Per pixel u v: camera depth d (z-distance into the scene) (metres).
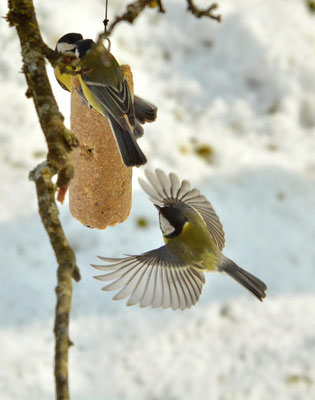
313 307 11.34
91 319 10.84
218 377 10.40
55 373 3.87
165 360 10.51
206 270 6.77
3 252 11.44
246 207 12.57
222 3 15.36
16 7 6.31
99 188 7.33
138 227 11.88
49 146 5.17
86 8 14.34
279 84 14.27
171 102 14.00
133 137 6.37
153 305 6.29
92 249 11.54
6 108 13.02
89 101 6.68
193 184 12.66
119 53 14.25
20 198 12.09
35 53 6.02
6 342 10.37
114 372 10.30
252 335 10.91
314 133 13.95
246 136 13.76
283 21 14.98
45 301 10.95
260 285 6.77
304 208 12.77
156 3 4.98
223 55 14.71
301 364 10.59
